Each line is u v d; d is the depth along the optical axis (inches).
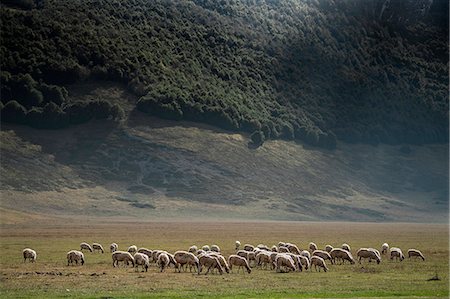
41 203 7145.7
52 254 2898.6
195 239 4060.0
